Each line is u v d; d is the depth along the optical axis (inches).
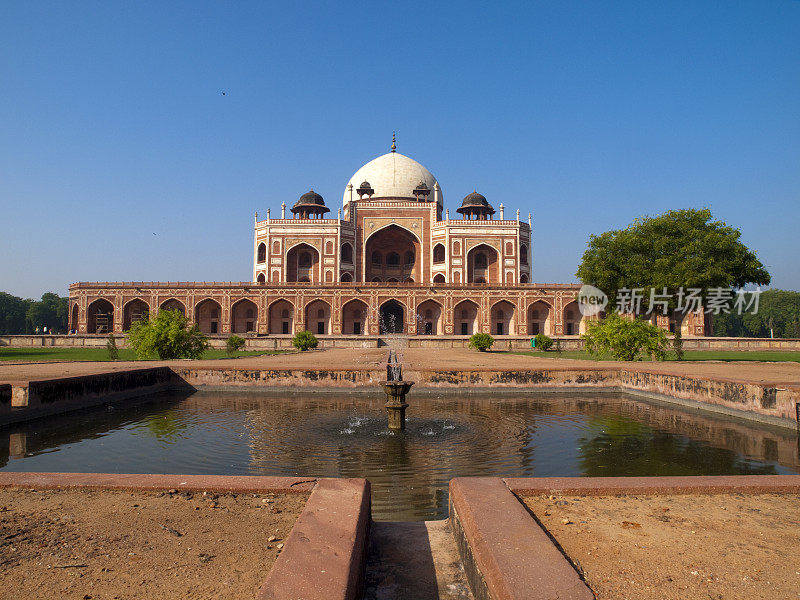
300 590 50.4
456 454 178.7
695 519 76.4
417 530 90.4
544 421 243.3
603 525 73.7
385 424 232.4
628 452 184.7
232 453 179.6
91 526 75.5
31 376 294.5
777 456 180.7
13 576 60.8
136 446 191.0
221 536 71.7
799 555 64.5
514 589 50.6
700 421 243.8
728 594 54.6
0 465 166.9
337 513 71.9
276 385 339.6
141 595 56.2
